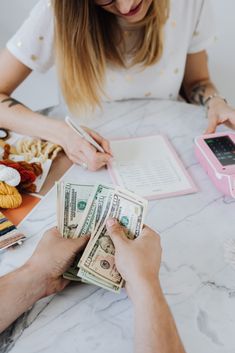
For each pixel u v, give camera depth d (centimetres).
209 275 71
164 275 71
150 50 116
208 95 126
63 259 67
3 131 107
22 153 99
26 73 119
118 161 96
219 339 62
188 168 95
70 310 66
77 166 96
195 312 66
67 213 75
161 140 103
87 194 76
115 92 125
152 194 87
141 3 101
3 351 61
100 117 112
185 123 109
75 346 61
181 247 76
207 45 128
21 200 86
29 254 75
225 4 151
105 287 67
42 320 65
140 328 57
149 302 59
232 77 169
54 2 98
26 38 111
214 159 89
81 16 99
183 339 62
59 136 99
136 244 66
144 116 112
